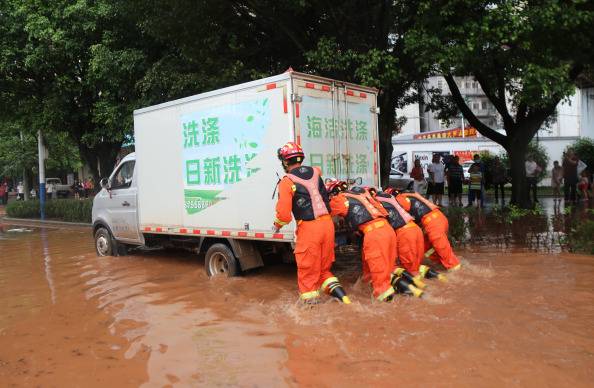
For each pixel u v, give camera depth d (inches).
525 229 405.1
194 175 308.2
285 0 400.5
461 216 419.8
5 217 973.8
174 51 545.0
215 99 293.3
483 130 613.6
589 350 165.0
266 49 480.1
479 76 541.3
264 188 270.7
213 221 298.0
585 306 211.2
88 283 307.9
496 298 226.1
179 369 167.5
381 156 459.8
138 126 346.9
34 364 178.9
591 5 347.6
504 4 327.0
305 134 264.1
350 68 415.2
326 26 435.8
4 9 681.6
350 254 344.2
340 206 240.8
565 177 672.4
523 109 575.5
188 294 267.6
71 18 652.1
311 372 157.6
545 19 323.3
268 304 239.5
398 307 218.4
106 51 558.3
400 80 419.5
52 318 236.2
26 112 776.9
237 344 186.9
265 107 268.4
